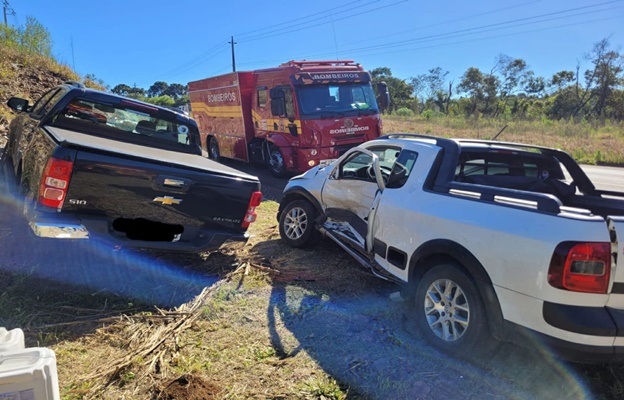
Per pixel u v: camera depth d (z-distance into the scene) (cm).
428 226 380
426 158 423
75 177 395
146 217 441
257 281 493
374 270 465
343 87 1129
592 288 279
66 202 396
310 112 1073
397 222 421
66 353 332
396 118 4800
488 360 347
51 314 383
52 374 169
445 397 310
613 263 281
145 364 325
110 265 480
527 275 297
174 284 469
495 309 320
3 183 575
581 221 286
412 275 400
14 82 1553
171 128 637
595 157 2041
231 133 1409
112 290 438
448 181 392
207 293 449
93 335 359
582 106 5347
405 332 396
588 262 279
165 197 443
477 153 438
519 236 305
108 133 588
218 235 486
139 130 612
